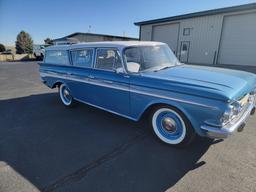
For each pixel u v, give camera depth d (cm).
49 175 255
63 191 227
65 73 493
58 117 464
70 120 443
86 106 544
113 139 350
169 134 321
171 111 305
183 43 1731
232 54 1441
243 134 354
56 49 526
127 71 347
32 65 1920
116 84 364
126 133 372
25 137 363
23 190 229
